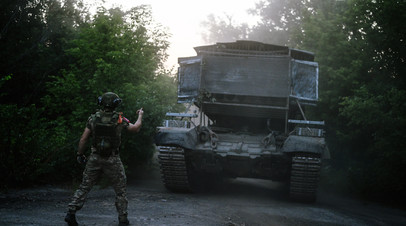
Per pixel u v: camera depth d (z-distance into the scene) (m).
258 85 10.00
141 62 11.52
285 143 8.27
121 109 10.07
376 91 11.80
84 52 10.96
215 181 10.59
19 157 7.93
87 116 9.96
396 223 7.57
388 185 10.71
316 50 14.53
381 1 11.30
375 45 12.77
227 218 6.28
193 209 6.71
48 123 9.37
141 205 6.72
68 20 15.57
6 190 7.34
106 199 7.18
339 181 12.89
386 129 10.38
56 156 9.01
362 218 7.68
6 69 12.92
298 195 8.82
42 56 13.60
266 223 6.38
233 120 10.92
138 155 11.86
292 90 9.88
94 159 4.65
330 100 13.20
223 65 10.23
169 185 9.19
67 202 6.62
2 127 7.67
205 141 9.34
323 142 8.28
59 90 10.55
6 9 13.38
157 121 10.46
